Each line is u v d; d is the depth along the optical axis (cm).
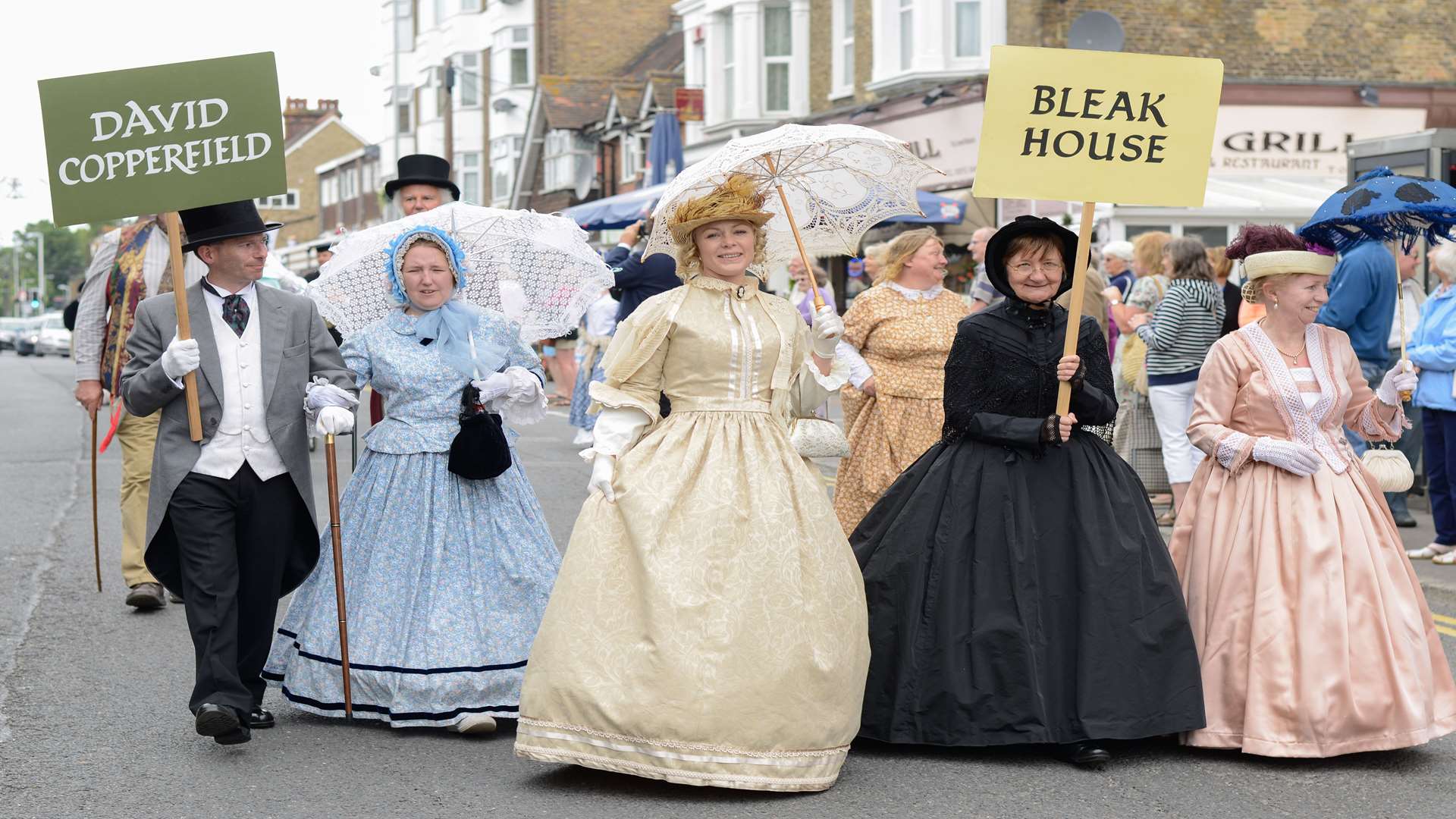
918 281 691
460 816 436
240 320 521
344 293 593
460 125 4909
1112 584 483
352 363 546
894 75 2222
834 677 457
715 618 450
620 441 480
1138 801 448
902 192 564
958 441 505
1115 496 495
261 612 522
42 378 3500
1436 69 2192
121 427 742
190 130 514
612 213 1973
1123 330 1053
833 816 434
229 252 521
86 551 918
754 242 500
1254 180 2098
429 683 520
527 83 4566
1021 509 490
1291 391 511
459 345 549
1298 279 514
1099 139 499
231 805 448
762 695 447
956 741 483
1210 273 934
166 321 522
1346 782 468
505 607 534
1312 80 2119
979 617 485
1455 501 857
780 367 490
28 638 677
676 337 483
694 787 462
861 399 691
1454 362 834
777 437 483
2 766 488
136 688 590
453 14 4897
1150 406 1038
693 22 2950
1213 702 493
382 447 546
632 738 447
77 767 487
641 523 461
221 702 486
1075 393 493
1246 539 500
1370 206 550
